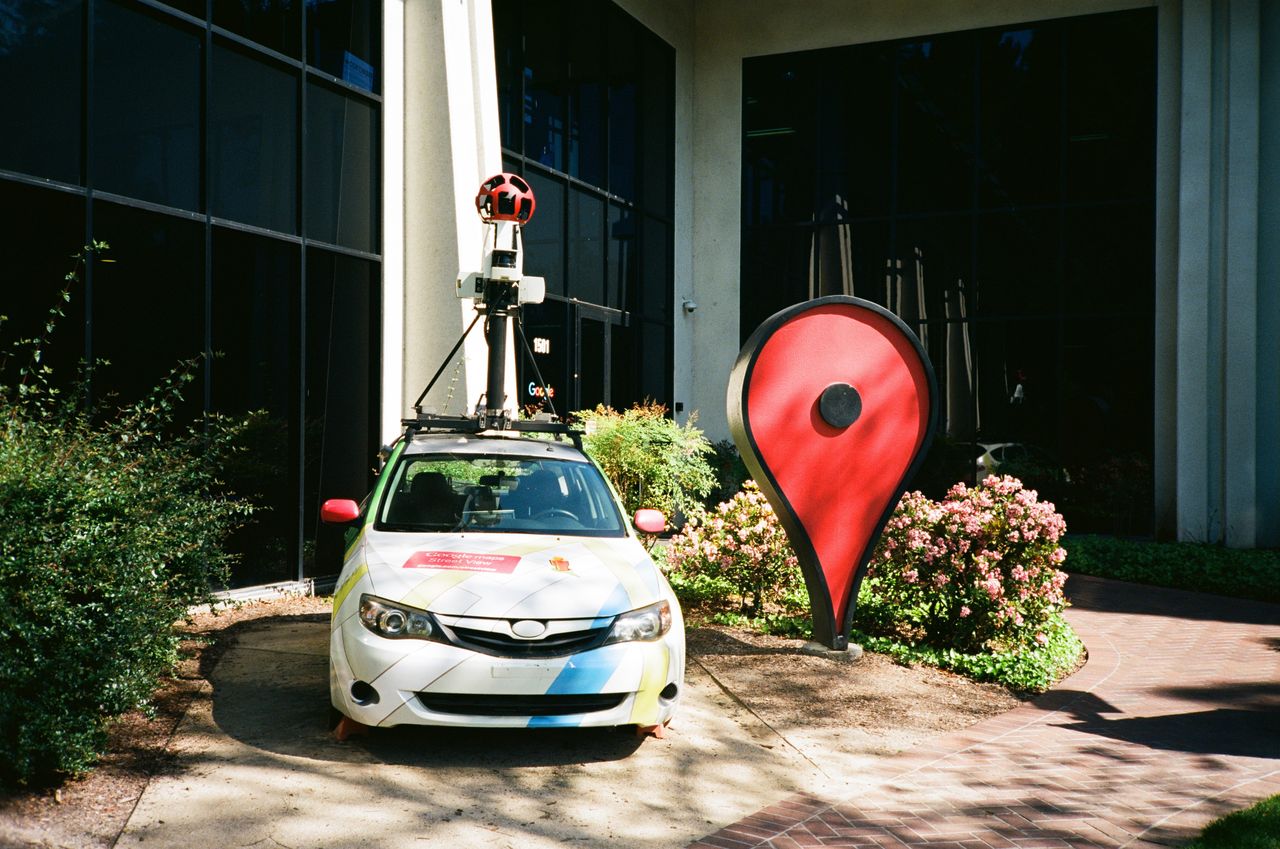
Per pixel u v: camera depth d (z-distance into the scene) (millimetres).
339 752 5098
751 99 18391
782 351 7609
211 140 8570
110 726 5215
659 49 17625
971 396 16875
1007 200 16766
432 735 5441
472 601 4949
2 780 4270
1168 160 15633
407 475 6309
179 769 4742
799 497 7699
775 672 7266
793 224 18031
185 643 7078
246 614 8281
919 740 6020
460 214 10727
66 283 7246
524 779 4918
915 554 8039
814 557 7719
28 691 4297
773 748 5688
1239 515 14914
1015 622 7887
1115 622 10258
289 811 4340
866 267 17625
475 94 11211
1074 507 16188
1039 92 16641
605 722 5008
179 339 8234
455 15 10883
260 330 9078
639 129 16797
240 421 8766
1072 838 4562
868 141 17672
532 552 5539
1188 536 15141
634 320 16469
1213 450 15234
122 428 6535
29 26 7055
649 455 11406
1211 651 8938
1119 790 5254
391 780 4770
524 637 4871
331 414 9984
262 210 9133
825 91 17922
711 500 15633
